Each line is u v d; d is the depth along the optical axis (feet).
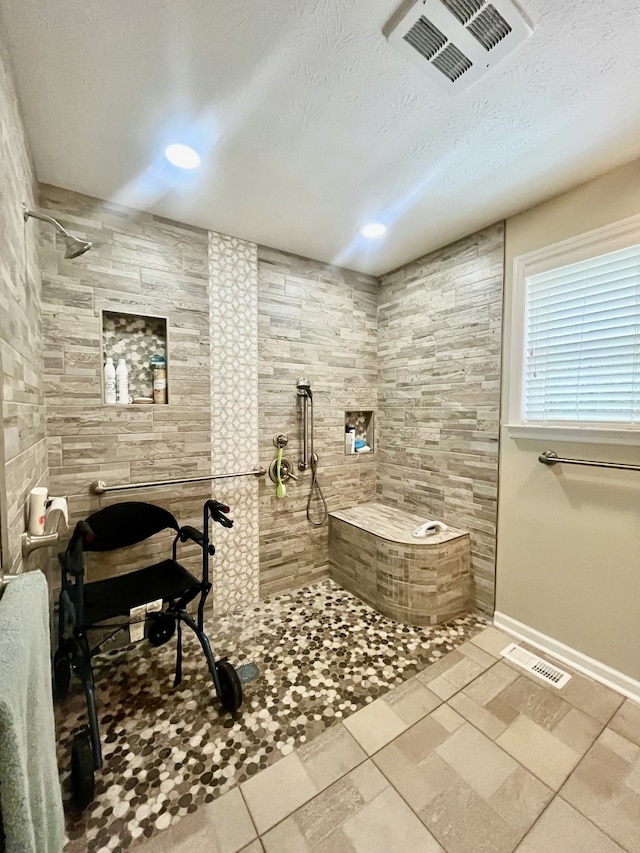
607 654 5.29
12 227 3.27
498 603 6.73
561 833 3.39
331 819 3.53
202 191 5.48
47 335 5.32
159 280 6.21
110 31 3.08
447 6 2.91
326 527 8.56
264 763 4.10
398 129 4.25
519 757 4.15
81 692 5.17
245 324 7.16
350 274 8.63
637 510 4.97
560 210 5.58
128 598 4.84
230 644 6.21
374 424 9.23
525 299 6.10
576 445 5.54
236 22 3.02
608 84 3.61
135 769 4.04
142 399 6.26
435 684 5.27
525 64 3.40
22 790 1.57
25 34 3.06
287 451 7.84
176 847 3.33
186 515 6.72
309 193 5.54
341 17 2.99
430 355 7.84
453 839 3.35
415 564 6.69
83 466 5.71
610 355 5.16
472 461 7.07
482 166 4.93
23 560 3.38
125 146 4.50
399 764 4.07
